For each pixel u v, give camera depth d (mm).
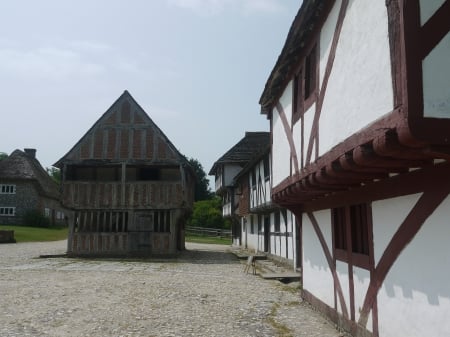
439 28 3926
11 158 49125
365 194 6566
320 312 9156
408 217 5266
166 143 25266
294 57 8641
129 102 25641
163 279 15227
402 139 3875
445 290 4508
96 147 25109
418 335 5023
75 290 12430
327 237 8711
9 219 46812
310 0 6555
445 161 4426
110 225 25000
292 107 9031
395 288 5586
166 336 7602
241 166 35750
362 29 5203
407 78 3801
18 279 14695
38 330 7930
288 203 10477
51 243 35125
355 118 5340
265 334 7699
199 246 38219
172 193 24859
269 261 22844
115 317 9023
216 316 9219
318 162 6363
